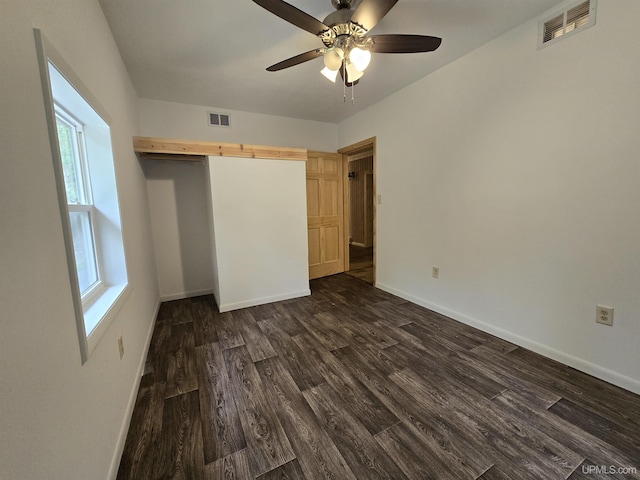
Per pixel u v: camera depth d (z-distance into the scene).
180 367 2.06
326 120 4.33
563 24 1.83
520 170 2.14
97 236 1.74
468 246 2.60
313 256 4.40
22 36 0.82
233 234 3.11
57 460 0.81
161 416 1.59
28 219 0.78
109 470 1.18
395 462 1.28
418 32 2.12
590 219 1.79
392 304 3.25
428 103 2.85
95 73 1.56
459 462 1.27
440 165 2.79
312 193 4.32
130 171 2.34
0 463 0.59
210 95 3.23
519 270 2.21
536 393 1.70
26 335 0.72
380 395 1.72
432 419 1.53
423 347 2.27
